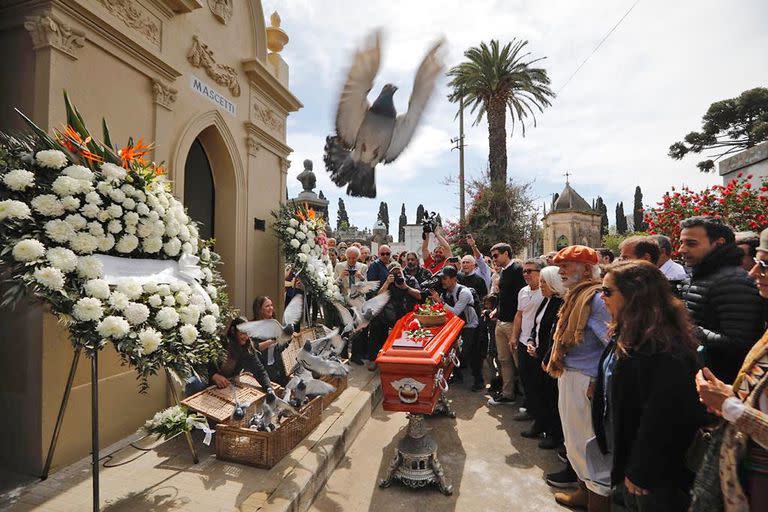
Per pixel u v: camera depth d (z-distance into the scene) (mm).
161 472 2969
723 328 2355
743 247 3070
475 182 16828
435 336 3678
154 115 3924
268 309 4160
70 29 3041
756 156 6637
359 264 7637
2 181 2236
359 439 4129
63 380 2998
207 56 4699
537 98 16281
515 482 3279
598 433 2434
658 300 1912
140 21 3752
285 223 5926
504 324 5043
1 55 3037
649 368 1863
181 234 3148
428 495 3092
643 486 1817
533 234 16125
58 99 2969
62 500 2596
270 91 6059
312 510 2869
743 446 1514
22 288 2168
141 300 2611
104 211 2527
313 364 2621
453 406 5062
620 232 49094
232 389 3537
